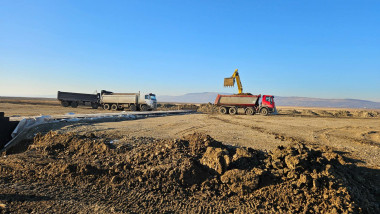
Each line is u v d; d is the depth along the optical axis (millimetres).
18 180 6555
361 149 10734
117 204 5402
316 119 24234
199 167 6914
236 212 5305
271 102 30734
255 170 6402
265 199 5820
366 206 5297
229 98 32531
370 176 7352
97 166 7297
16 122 15562
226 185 6352
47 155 8891
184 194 6000
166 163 7086
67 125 15547
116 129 14398
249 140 12062
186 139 9219
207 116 27375
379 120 24078
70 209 5086
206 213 5230
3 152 12578
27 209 4980
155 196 5848
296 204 5484
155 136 12359
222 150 7219
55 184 6391
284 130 16062
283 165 6602
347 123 20594
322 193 5598
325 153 7621
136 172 6840
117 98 38344
